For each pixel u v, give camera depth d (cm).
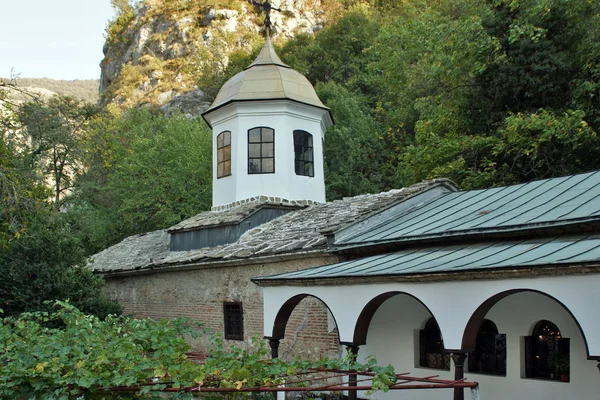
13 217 1472
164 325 871
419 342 1150
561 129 1820
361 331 988
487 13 2175
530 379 984
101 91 7588
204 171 3341
